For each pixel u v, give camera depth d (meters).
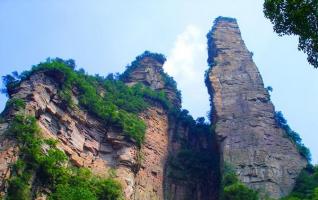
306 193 59.09
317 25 22.06
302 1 22.20
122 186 58.66
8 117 54.78
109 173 60.22
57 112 60.84
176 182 71.06
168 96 86.50
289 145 68.38
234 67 86.19
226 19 101.62
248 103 76.56
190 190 70.88
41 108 58.44
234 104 76.81
